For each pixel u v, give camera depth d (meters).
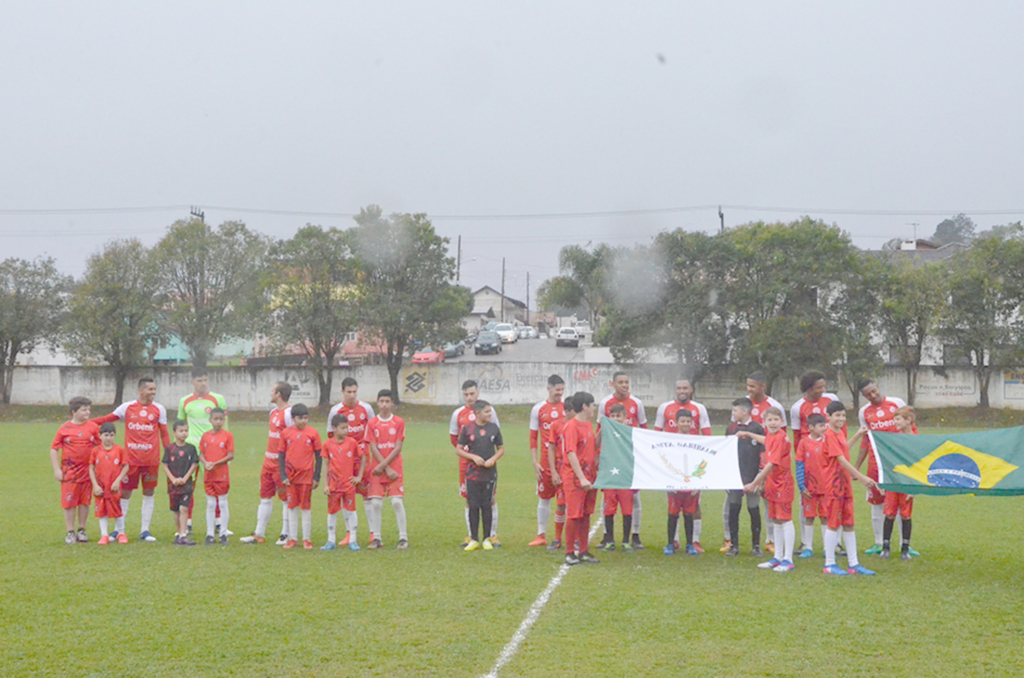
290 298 44.22
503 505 15.15
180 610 7.74
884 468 9.74
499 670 6.16
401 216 45.12
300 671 6.16
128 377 47.34
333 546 10.96
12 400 48.59
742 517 14.22
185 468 11.36
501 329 80.69
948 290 39.84
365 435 11.07
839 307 40.75
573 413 10.31
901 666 6.23
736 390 43.00
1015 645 6.72
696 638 6.89
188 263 45.56
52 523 13.01
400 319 44.00
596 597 8.23
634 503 11.27
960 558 10.36
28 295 47.53
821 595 8.33
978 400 41.12
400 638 6.90
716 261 41.25
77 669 6.20
